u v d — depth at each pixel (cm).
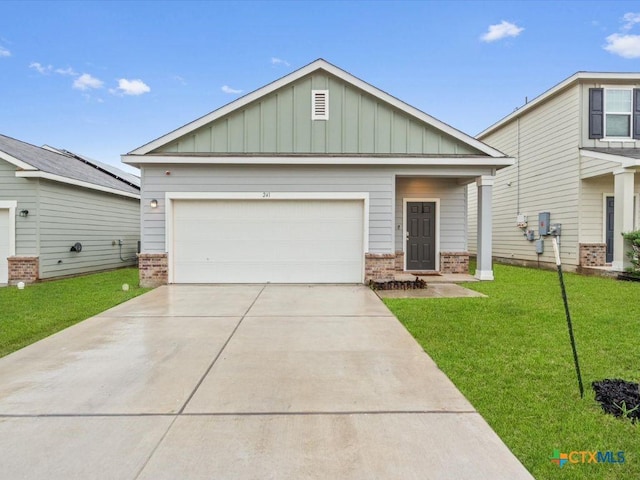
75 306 675
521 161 1395
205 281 925
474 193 1719
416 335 489
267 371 373
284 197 915
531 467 226
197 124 905
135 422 275
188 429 265
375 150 929
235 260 927
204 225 922
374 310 636
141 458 232
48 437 256
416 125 936
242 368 380
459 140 938
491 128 1569
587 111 1115
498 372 365
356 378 355
